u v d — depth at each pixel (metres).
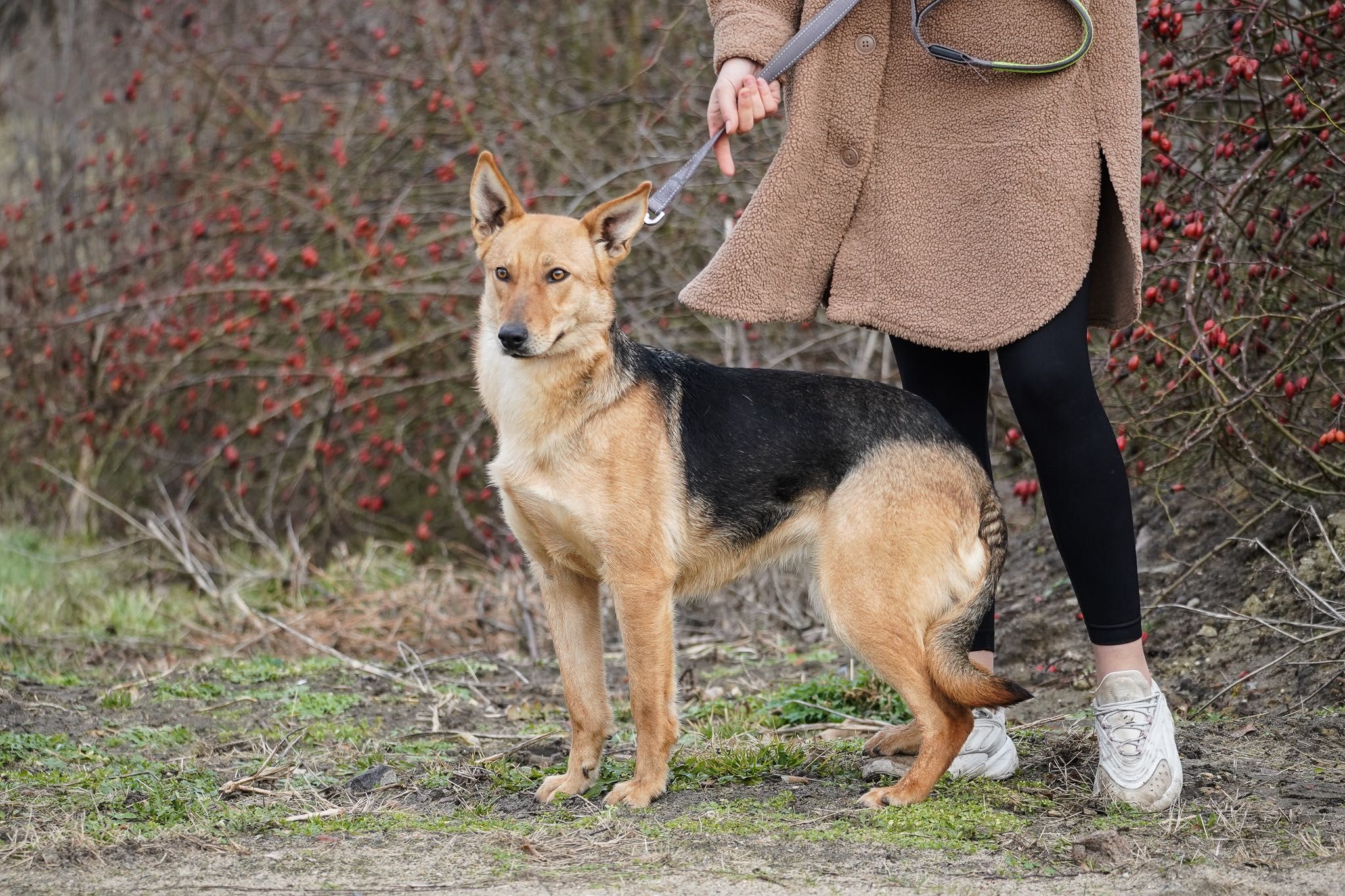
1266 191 6.01
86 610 8.12
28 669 6.71
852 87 4.54
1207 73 6.51
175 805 4.36
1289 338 6.14
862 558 4.31
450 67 9.60
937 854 3.73
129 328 10.02
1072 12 4.30
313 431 9.92
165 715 5.85
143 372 10.01
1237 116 6.50
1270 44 6.68
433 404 9.69
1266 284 5.92
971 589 4.36
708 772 4.71
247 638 7.51
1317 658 5.38
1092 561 4.22
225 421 10.41
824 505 4.48
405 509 10.08
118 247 10.69
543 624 7.73
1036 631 6.30
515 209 4.72
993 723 4.55
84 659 7.07
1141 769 4.10
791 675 6.52
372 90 10.66
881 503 4.33
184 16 11.21
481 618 7.75
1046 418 4.23
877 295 4.52
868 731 5.33
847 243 4.62
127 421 10.20
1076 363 4.23
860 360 8.40
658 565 4.38
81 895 3.49
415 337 9.68
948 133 4.46
